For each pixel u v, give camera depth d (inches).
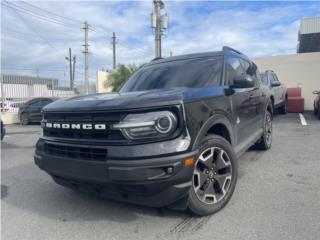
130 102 112.9
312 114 534.3
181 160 110.0
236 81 158.6
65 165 124.0
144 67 200.5
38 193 170.9
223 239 112.0
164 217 132.0
